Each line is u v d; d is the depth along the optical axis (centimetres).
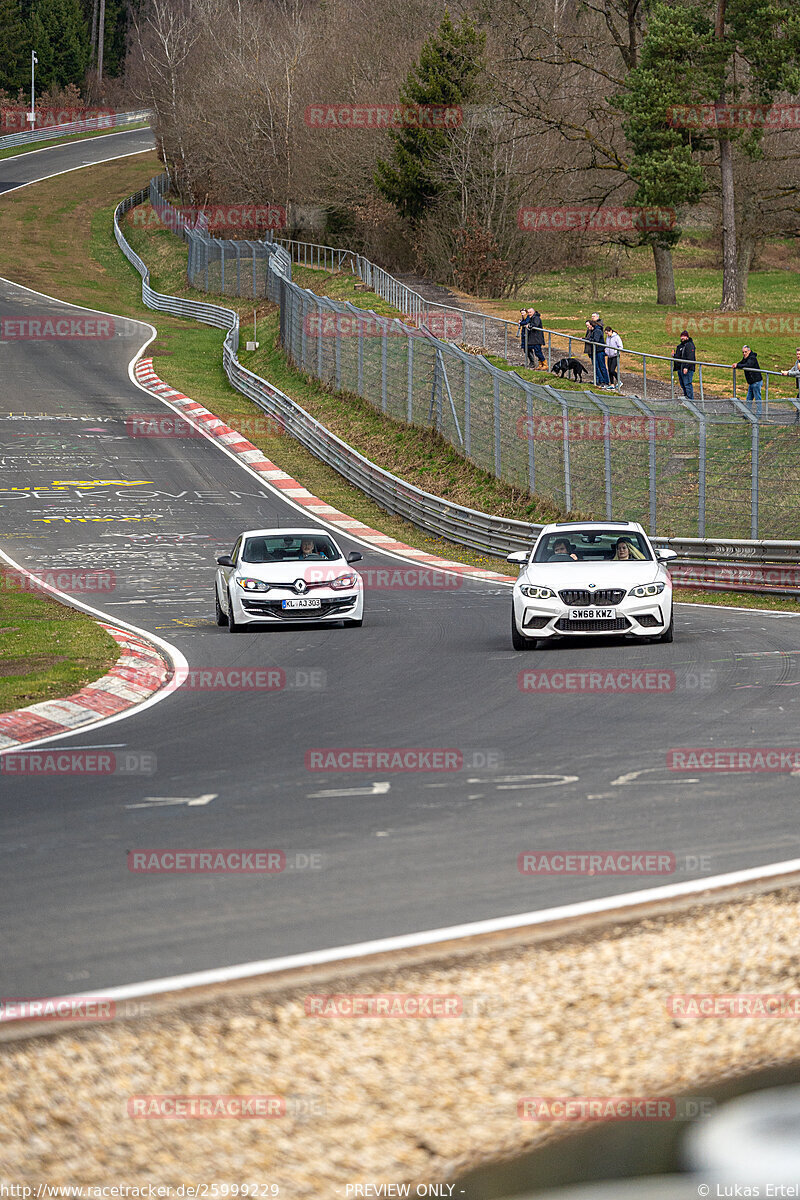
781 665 4347
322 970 1675
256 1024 1511
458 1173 1180
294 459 12488
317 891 2033
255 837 2377
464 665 4612
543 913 1897
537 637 4928
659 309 17688
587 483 9350
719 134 16250
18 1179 1185
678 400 9538
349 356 13662
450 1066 1404
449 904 1952
